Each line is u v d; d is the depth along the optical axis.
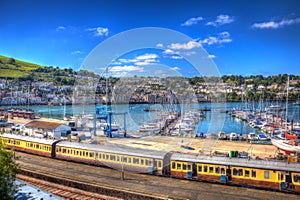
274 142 49.00
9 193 22.14
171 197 27.48
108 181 32.25
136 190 29.36
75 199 29.22
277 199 27.11
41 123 61.06
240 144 51.22
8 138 50.38
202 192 29.00
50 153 43.72
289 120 96.94
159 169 33.62
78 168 37.84
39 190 24.22
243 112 116.75
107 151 37.00
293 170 28.36
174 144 45.66
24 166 39.09
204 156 33.09
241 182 30.53
